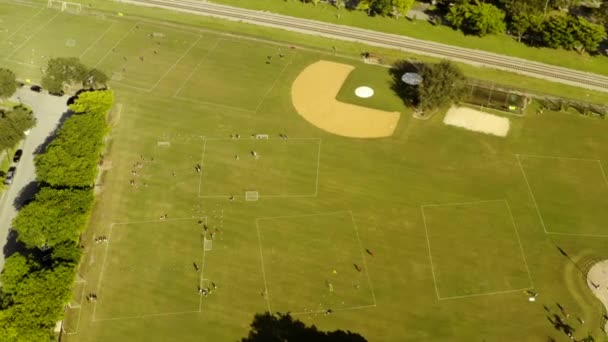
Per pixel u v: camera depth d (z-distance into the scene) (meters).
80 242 105.56
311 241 106.81
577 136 132.62
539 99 145.00
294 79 151.38
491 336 91.38
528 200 115.81
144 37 168.38
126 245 105.50
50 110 140.12
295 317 94.00
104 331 91.50
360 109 140.88
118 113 138.00
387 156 126.62
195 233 108.06
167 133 132.00
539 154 127.31
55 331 91.31
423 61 158.88
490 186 119.06
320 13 182.12
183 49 163.12
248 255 104.06
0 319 83.50
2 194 116.88
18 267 91.69
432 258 103.75
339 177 120.88
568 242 107.12
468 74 154.12
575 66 157.88
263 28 174.00
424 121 137.12
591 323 92.88
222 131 133.00
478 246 106.19
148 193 116.25
